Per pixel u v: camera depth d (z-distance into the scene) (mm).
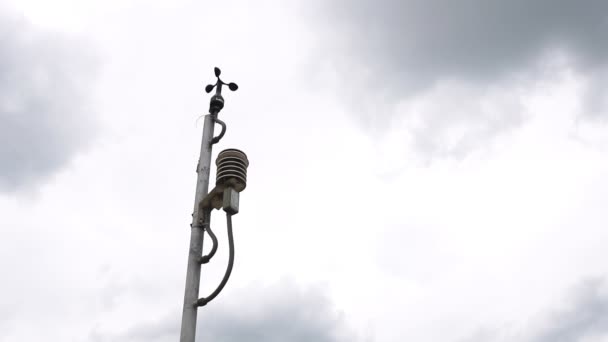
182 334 5332
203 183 6207
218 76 7020
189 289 5555
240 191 5938
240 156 5984
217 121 6656
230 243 5633
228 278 5461
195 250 5793
